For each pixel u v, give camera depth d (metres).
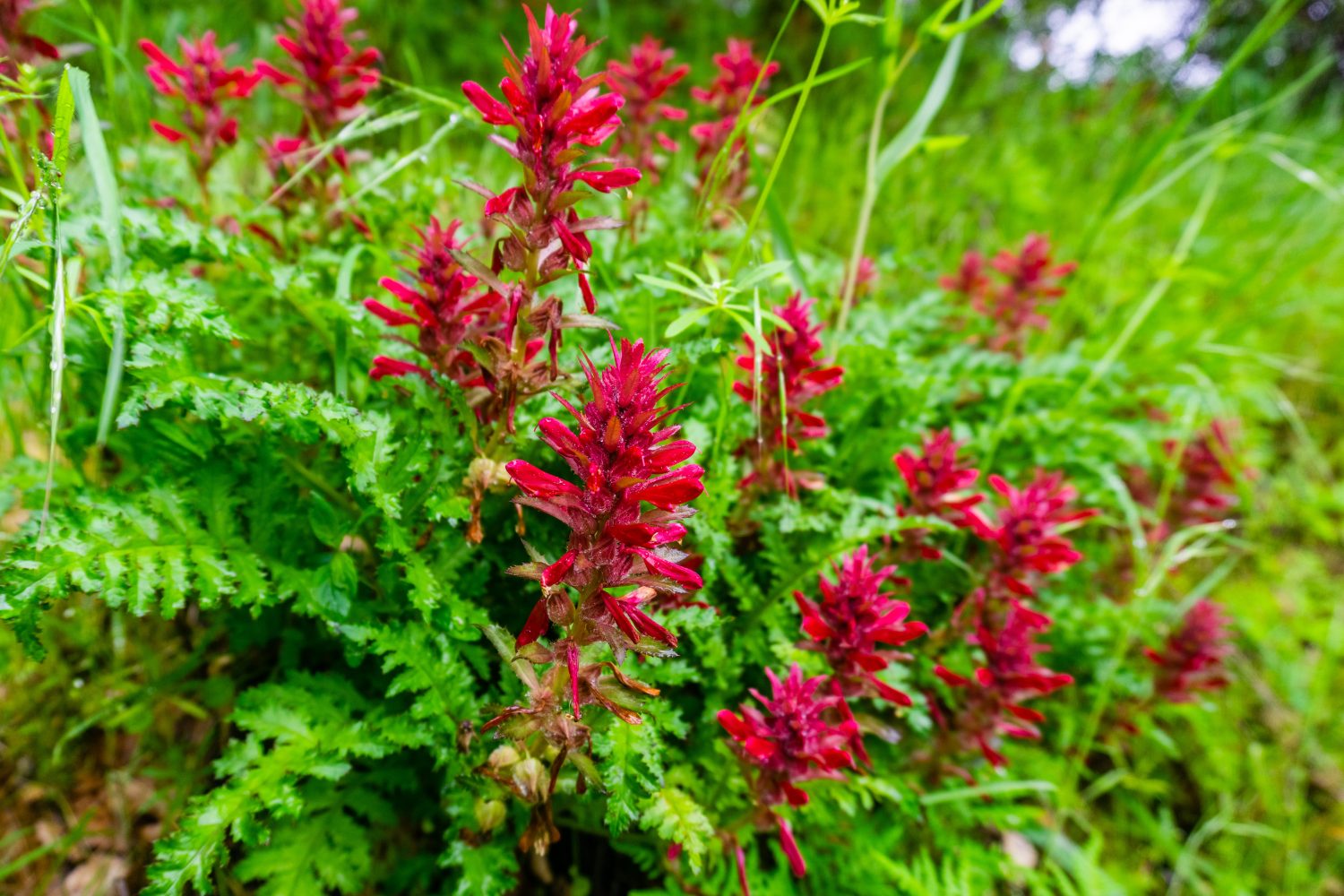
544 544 0.32
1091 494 0.48
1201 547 0.51
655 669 0.29
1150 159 0.47
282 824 0.29
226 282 0.35
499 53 0.86
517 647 0.24
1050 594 0.44
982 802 0.37
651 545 0.21
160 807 0.34
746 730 0.27
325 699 0.29
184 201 0.35
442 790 0.28
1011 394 0.42
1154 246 0.79
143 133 0.43
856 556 0.29
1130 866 0.42
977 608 0.34
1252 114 0.50
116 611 0.35
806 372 0.32
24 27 0.32
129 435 0.29
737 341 0.38
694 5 0.99
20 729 0.34
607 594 0.22
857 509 0.36
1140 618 0.43
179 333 0.27
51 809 0.34
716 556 0.32
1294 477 0.65
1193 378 0.57
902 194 0.72
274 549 0.29
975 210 0.75
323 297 0.31
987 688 0.33
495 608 0.33
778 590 0.34
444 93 0.42
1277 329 0.75
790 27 1.02
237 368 0.35
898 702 0.29
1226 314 0.67
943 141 0.39
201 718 0.34
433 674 0.28
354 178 0.40
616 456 0.21
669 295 0.37
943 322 0.54
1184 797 0.46
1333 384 0.72
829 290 0.47
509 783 0.25
